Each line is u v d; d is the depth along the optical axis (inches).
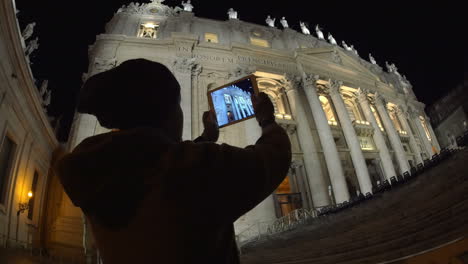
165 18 1178.6
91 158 25.4
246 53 1131.9
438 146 1545.3
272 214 797.2
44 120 621.0
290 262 376.2
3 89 444.8
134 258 22.7
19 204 530.3
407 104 1557.6
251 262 421.1
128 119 31.2
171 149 26.5
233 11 1334.9
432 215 311.3
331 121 1197.7
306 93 1155.9
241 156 26.6
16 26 436.5
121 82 31.4
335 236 424.8
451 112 1536.7
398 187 553.6
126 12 1163.9
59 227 646.5
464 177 360.2
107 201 23.8
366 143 1226.0
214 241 24.5
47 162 699.4
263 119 37.7
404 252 273.4
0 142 451.2
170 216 23.2
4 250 391.9
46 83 687.1
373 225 395.9
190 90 950.4
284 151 30.6
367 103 1302.9
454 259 229.9
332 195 948.0
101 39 1000.9
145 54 1008.9
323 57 1348.4
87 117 831.7
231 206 25.2
